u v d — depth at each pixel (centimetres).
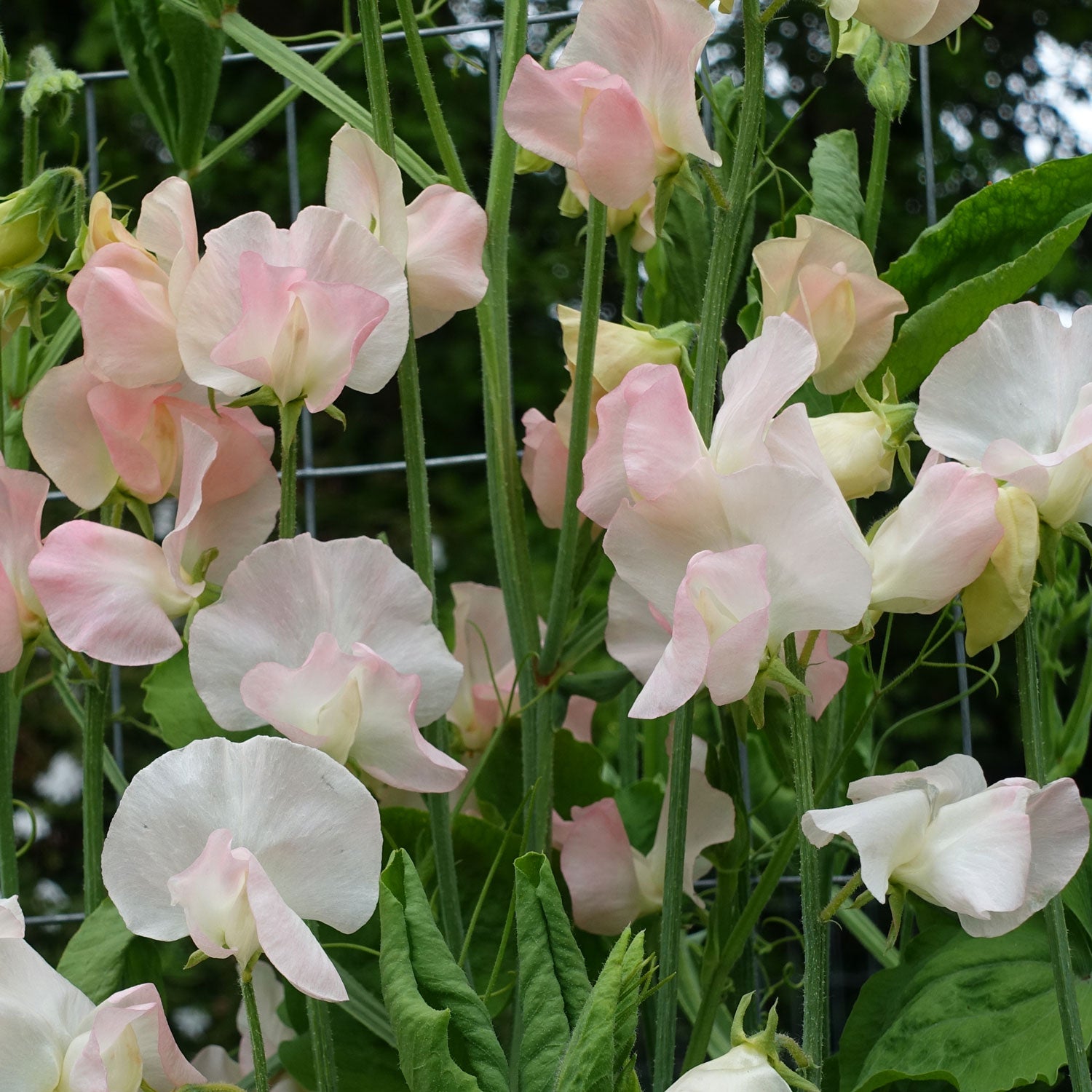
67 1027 75
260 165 300
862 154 312
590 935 89
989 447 75
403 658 79
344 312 78
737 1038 73
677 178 81
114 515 85
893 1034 84
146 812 74
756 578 74
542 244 304
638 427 75
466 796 88
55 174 85
